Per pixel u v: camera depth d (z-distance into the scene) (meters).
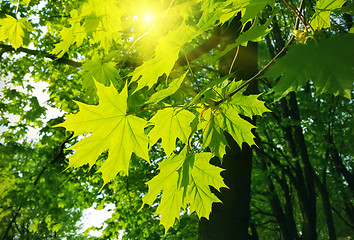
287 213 11.57
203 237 3.62
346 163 13.02
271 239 17.75
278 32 9.62
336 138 10.30
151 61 1.03
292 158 10.05
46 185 8.58
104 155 8.13
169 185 1.27
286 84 0.67
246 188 3.67
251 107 1.26
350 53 0.63
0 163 8.34
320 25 0.97
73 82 8.08
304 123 11.35
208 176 1.30
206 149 2.99
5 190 8.62
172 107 1.19
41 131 7.15
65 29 2.01
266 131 11.39
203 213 1.33
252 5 0.97
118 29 1.88
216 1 1.22
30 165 10.03
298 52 0.69
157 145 9.08
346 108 10.00
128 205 9.20
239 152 3.70
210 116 1.33
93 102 2.25
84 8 1.71
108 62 2.16
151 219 9.35
